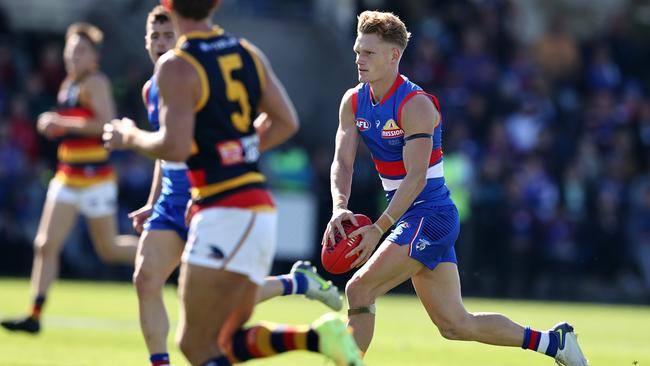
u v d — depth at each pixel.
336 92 82.88
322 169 67.00
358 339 23.23
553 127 75.88
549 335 25.19
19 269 66.56
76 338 36.19
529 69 80.38
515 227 68.38
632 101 79.81
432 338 40.62
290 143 77.50
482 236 67.94
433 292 24.08
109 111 37.34
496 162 69.69
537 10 92.25
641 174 76.25
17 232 65.94
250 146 19.23
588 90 82.12
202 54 18.75
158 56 25.80
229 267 18.62
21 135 67.62
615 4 92.69
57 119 36.91
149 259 23.38
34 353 31.56
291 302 56.66
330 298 25.34
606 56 83.00
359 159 64.56
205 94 18.61
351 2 85.12
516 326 24.97
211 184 18.81
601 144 76.50
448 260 24.05
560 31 83.81
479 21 81.38
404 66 77.56
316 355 33.62
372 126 23.72
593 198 71.69
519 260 68.19
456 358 34.34
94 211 37.88
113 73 78.81
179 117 18.36
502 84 77.94
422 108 23.05
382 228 22.69
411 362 32.72
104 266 67.12
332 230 23.06
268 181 65.62
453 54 79.31
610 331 47.62
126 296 54.28
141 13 80.88
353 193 64.00
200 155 18.83
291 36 85.00
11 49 75.75
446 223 23.77
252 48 19.75
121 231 64.44
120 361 30.14
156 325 23.28
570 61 83.00
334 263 22.81
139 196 64.81
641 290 70.19
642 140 78.19
